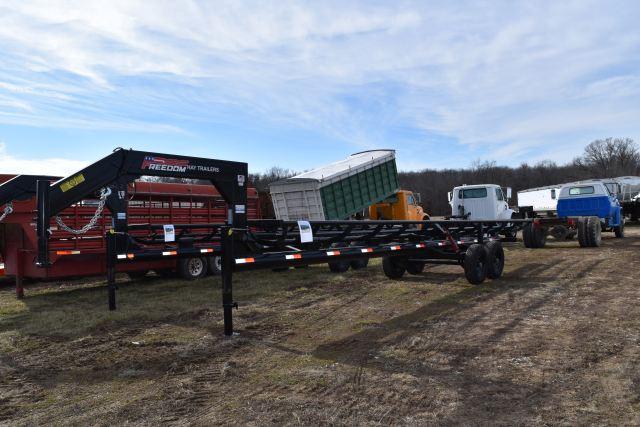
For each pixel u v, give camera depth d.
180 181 12.75
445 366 4.47
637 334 5.35
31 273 8.80
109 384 4.25
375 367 4.49
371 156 16.61
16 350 5.35
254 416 3.50
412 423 3.33
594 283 8.57
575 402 3.62
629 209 26.20
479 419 3.37
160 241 8.70
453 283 9.12
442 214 69.25
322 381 4.15
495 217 17.19
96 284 10.41
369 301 7.63
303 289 8.88
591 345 4.99
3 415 3.64
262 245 6.33
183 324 6.36
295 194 13.82
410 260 9.50
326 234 7.14
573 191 16.64
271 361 4.75
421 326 5.96
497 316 6.37
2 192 7.89
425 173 89.25
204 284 9.92
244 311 7.07
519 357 4.67
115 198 7.20
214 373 4.44
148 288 9.57
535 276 9.60
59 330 6.17
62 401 3.89
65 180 6.12
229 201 6.48
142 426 3.39
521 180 83.81
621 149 88.06
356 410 3.55
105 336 5.83
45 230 5.97
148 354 5.08
